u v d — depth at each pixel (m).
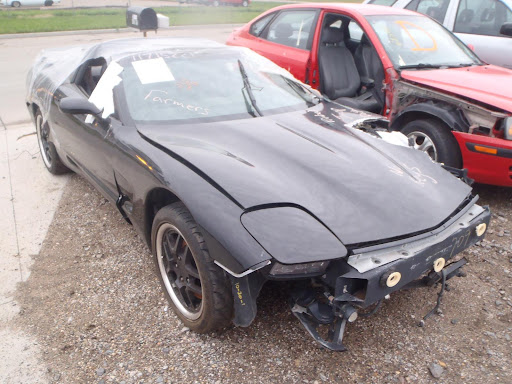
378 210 2.32
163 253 2.75
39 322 2.74
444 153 4.20
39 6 29.47
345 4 5.59
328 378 2.33
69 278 3.15
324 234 2.13
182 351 2.50
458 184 2.74
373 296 2.12
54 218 3.97
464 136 4.00
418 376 2.36
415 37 5.07
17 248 3.52
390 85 4.64
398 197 2.43
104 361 2.44
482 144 3.91
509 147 3.79
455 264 2.66
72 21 19.83
